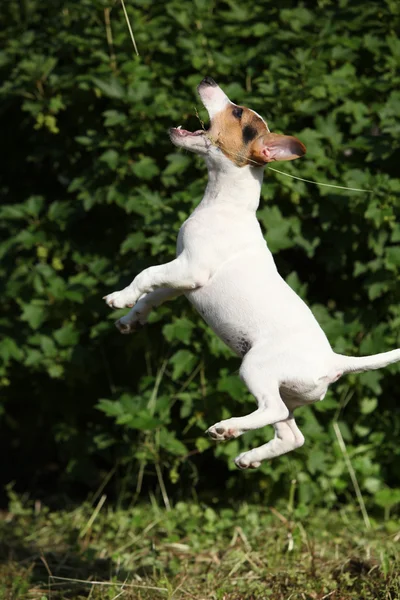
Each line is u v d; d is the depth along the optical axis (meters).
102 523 7.79
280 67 7.68
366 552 6.93
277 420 4.73
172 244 7.23
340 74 7.79
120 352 8.21
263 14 8.20
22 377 8.50
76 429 8.41
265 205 7.65
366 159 7.50
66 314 7.98
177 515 7.73
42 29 8.77
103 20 8.22
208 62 7.82
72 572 6.87
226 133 5.14
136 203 7.60
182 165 7.55
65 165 8.59
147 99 7.69
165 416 7.53
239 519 7.53
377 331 7.66
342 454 7.84
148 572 6.70
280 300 4.97
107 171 7.84
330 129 7.62
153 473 7.96
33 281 8.00
